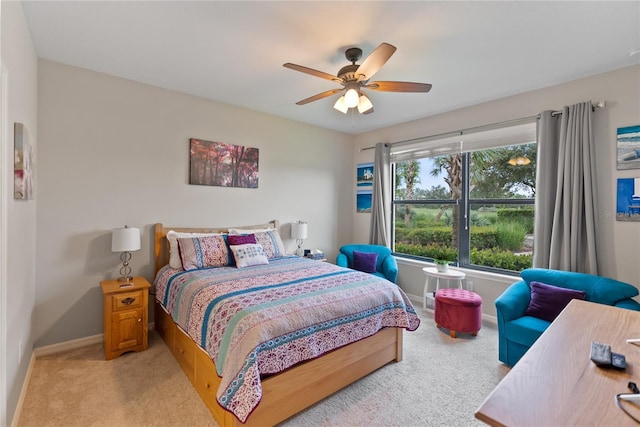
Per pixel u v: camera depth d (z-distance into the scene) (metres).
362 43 2.24
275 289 2.20
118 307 2.52
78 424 1.74
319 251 4.26
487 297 3.47
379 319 2.30
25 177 1.88
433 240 4.12
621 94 2.57
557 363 1.02
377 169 4.51
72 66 2.65
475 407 1.96
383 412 1.90
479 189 3.67
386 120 4.20
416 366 2.44
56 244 2.60
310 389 1.90
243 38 2.20
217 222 3.55
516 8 1.82
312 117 4.11
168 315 2.70
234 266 3.02
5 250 1.51
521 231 3.34
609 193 2.61
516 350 2.36
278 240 3.63
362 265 4.02
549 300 2.42
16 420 1.75
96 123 2.77
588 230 2.63
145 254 3.06
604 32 2.06
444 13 1.88
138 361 2.46
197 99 3.36
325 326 1.96
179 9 1.87
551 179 2.89
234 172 3.66
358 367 2.20
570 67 2.58
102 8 1.87
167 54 2.44
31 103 2.21
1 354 1.49
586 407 0.79
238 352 1.60
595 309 1.56
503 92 3.14
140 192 3.02
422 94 3.20
